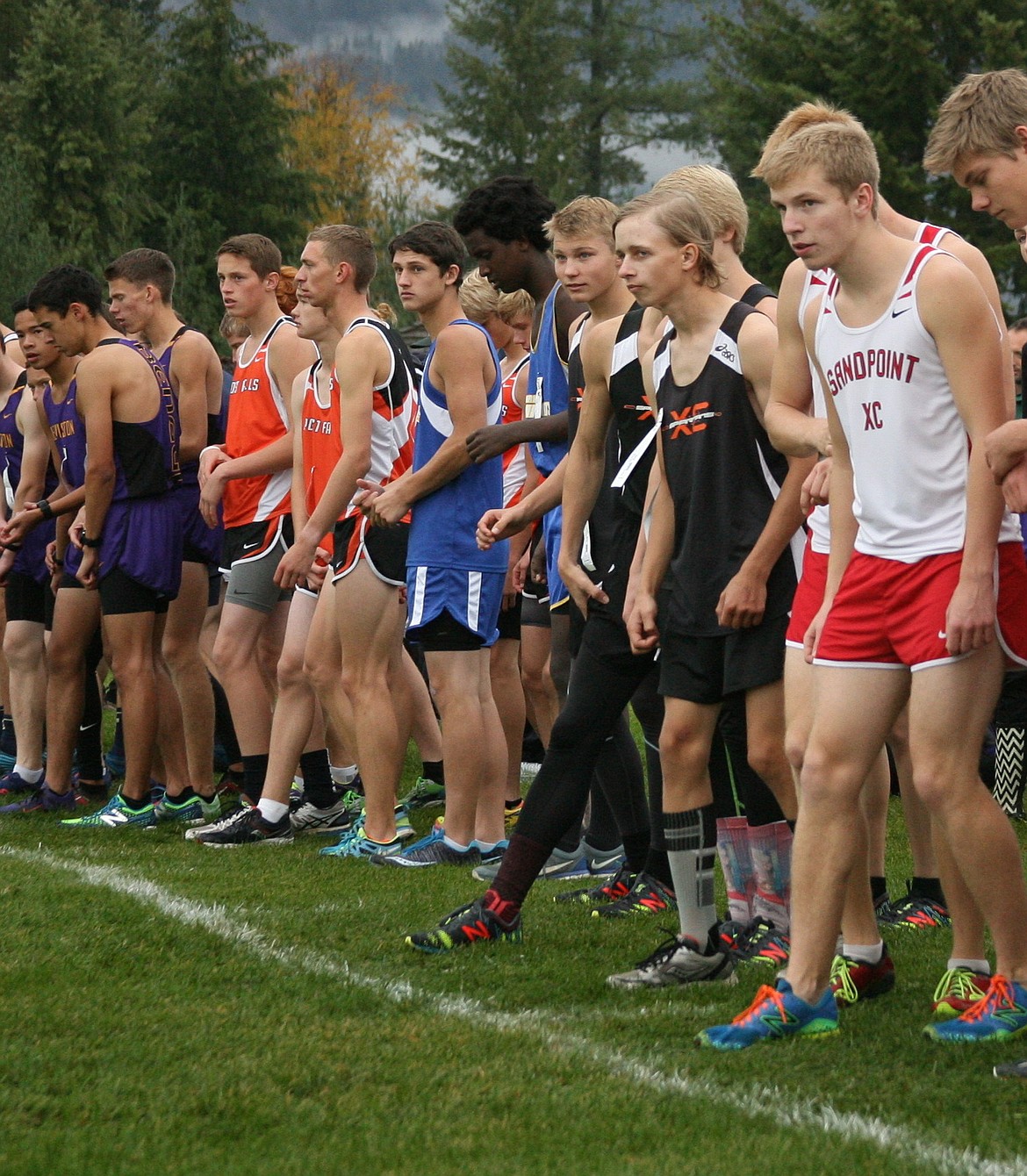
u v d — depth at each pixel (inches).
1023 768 527.8
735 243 348.8
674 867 319.0
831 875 270.7
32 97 3198.8
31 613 608.1
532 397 459.5
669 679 316.8
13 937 343.3
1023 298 2559.1
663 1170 208.5
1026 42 2645.2
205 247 3435.0
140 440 533.0
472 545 455.8
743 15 3021.7
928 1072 254.1
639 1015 292.8
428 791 591.5
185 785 565.3
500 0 3917.3
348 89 4045.3
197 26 3580.2
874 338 259.8
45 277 556.4
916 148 2632.9
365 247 495.2
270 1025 280.7
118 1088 242.5
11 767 668.1
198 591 559.5
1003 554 259.4
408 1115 233.0
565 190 3705.7
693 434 313.0
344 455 474.6
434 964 334.3
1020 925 269.4
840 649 267.9
